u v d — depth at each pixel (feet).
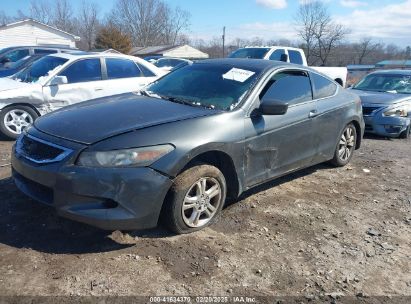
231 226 13.58
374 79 34.83
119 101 14.57
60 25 229.25
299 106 16.31
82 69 25.25
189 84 15.76
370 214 15.53
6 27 117.60
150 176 11.36
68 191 10.95
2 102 22.98
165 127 12.11
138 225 11.48
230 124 13.37
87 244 11.76
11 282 9.93
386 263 12.14
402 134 30.63
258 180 14.82
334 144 19.11
